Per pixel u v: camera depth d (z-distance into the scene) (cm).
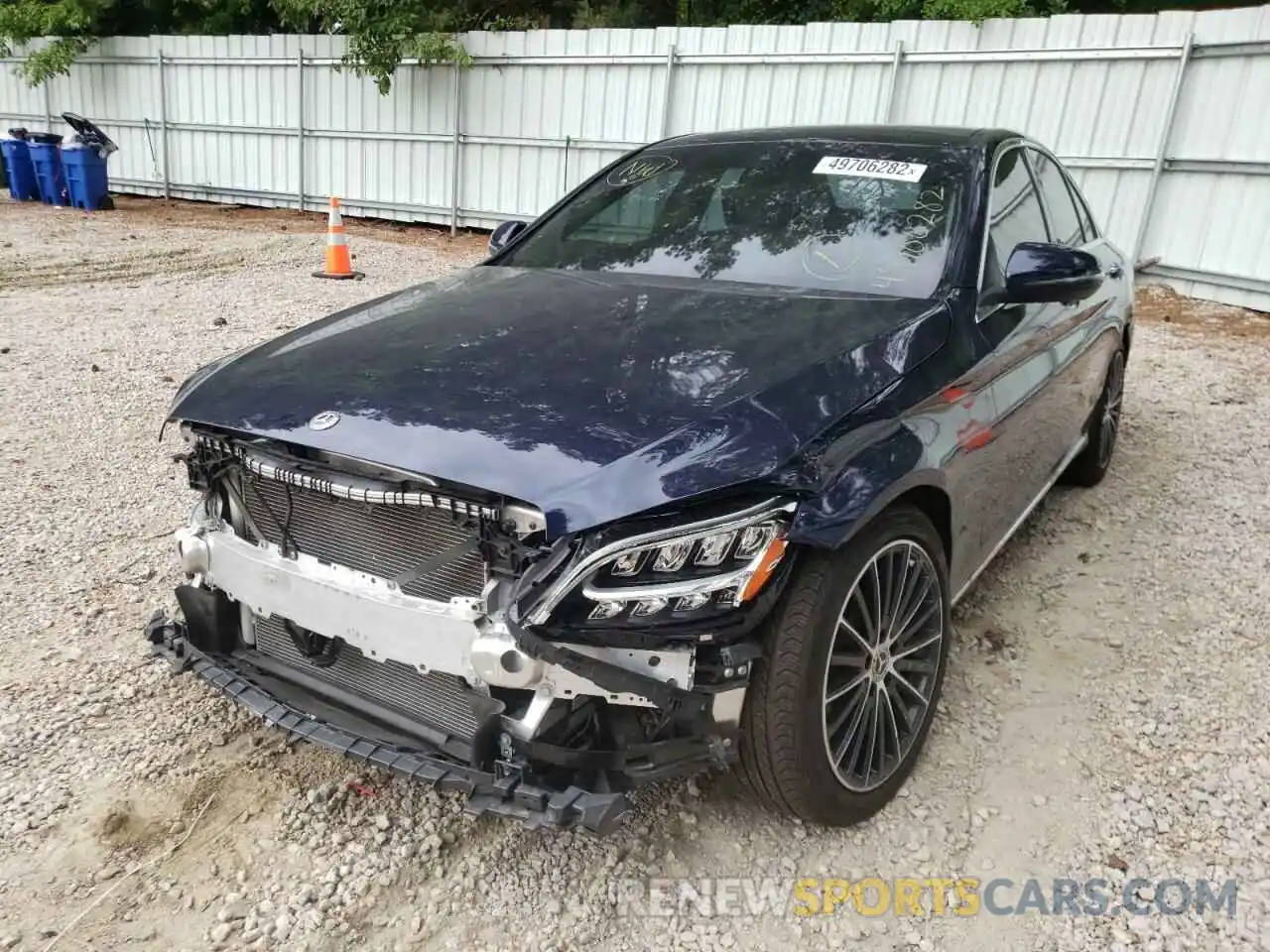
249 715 320
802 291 318
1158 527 462
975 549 326
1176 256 985
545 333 287
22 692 329
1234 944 236
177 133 1706
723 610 219
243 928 239
